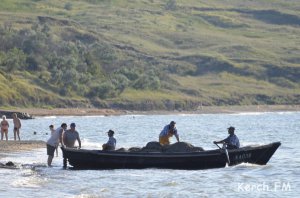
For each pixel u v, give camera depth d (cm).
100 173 11750
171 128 12325
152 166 12050
